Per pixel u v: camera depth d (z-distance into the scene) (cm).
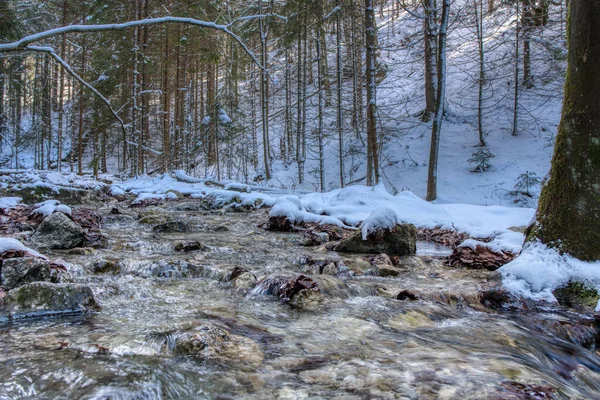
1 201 708
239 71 2008
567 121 361
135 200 1109
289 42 1512
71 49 1959
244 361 180
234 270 371
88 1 1827
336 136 2275
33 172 1647
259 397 146
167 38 1928
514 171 1516
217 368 171
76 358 174
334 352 197
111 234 598
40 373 157
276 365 177
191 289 327
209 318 245
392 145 1923
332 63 2842
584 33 344
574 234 350
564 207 358
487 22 2550
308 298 296
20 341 194
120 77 1620
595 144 344
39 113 2523
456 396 149
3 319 223
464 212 881
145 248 497
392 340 222
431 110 1994
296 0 1287
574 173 353
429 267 483
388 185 1636
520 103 1930
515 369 184
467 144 1783
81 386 148
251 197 1123
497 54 2212
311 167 2067
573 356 238
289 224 746
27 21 1838
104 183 1608
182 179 1683
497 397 149
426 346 214
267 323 244
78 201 1034
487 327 266
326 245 586
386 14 3481
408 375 169
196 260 437
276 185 1875
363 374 168
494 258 476
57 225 481
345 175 1884
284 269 430
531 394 155
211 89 2411
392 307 293
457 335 243
